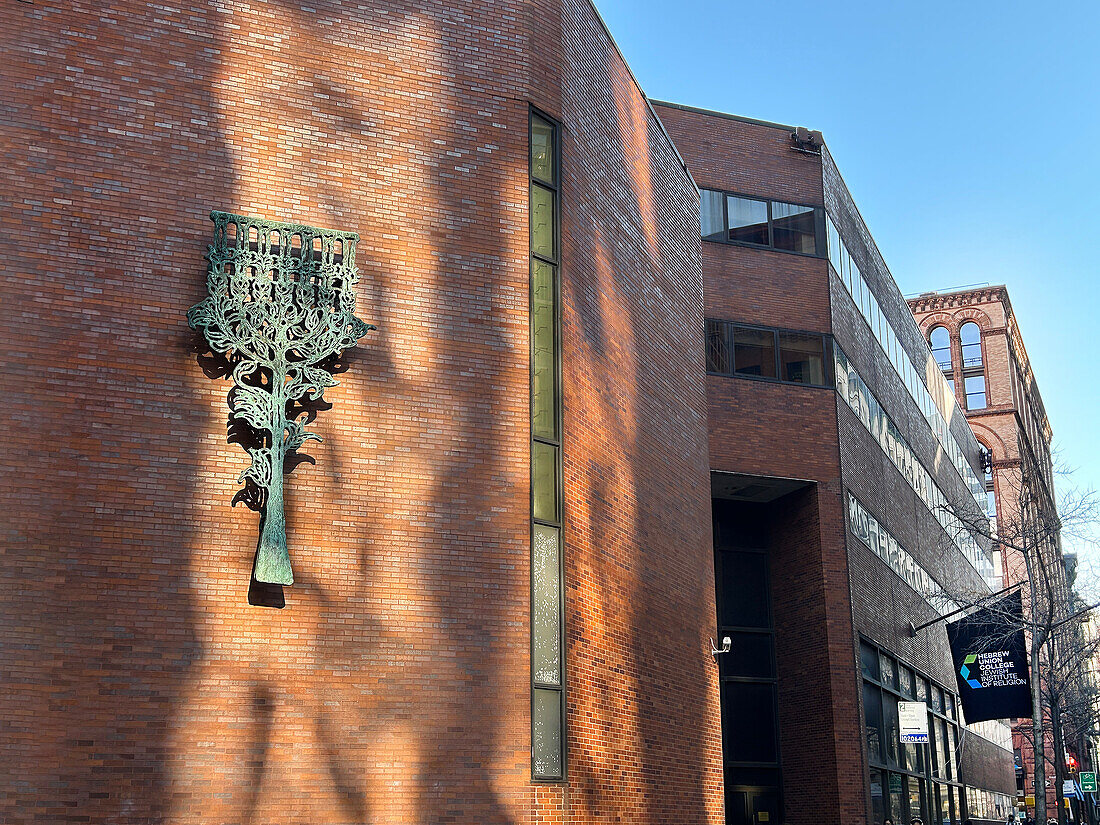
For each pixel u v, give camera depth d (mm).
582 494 19797
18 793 14117
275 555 15688
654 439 23906
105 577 15203
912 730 36469
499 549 17500
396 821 15766
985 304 93312
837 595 33719
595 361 21219
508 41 20109
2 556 14828
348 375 17234
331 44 18547
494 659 17000
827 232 37156
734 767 33281
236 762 15180
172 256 16656
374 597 16516
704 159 36094
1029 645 51875
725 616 34812
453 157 18969
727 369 34250
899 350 48031
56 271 16016
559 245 20266
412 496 17156
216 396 16344
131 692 14930
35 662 14625
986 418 90750
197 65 17531
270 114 17812
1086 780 59656
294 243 17516
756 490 34906
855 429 37562
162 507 15703
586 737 18516
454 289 18359
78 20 17000
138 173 16781
